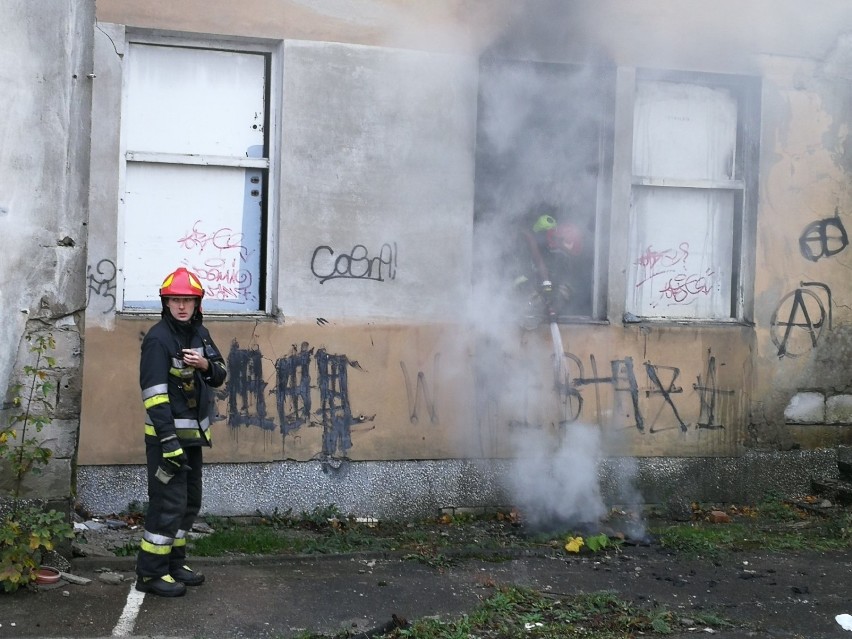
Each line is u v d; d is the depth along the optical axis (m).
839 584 6.52
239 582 6.08
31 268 6.01
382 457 7.86
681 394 8.53
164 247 7.56
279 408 7.64
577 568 6.72
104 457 7.27
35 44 6.02
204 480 7.50
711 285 8.87
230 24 7.49
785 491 8.80
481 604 5.85
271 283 7.73
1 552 5.71
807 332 8.84
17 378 5.98
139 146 7.48
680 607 5.94
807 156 8.80
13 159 5.97
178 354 5.69
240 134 7.70
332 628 5.36
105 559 6.23
